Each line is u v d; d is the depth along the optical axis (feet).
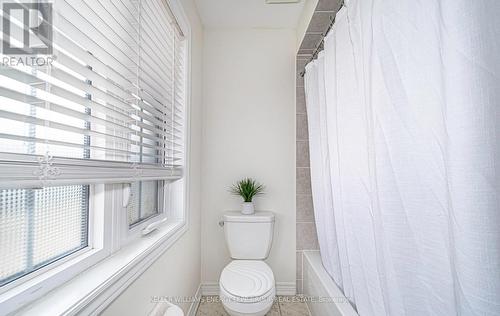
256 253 6.99
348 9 4.13
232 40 7.90
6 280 2.05
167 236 4.37
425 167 2.70
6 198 2.06
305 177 7.64
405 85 2.90
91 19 2.61
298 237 7.61
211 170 7.74
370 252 3.88
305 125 7.72
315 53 6.48
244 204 7.28
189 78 5.97
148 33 4.12
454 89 2.27
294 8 6.91
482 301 2.11
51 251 2.53
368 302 4.11
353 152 4.22
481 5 2.21
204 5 6.79
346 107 4.40
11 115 1.61
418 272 2.86
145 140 4.60
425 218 2.72
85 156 3.01
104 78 2.65
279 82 7.87
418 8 2.75
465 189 2.19
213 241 7.68
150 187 5.01
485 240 2.12
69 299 2.19
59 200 2.65
